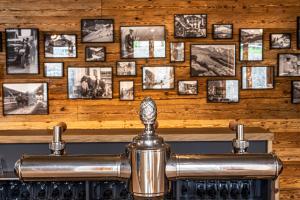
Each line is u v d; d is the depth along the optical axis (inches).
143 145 27.9
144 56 153.9
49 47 153.0
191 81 154.7
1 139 112.7
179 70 154.5
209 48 154.1
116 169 28.4
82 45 153.6
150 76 154.2
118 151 114.6
